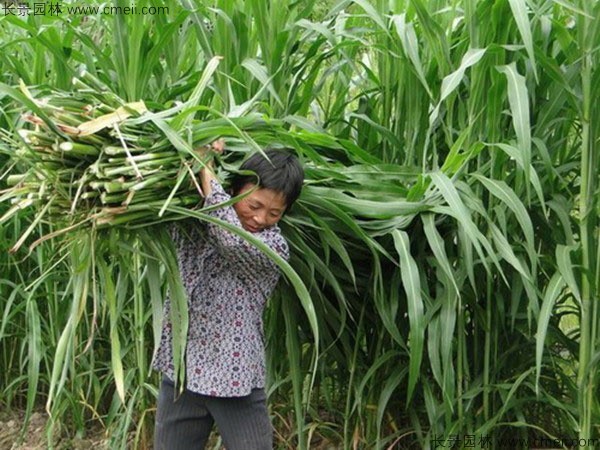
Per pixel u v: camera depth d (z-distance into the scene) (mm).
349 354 3053
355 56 3328
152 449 3486
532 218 2895
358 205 2600
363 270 2959
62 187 2148
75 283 2318
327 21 3207
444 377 2629
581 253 2652
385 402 2896
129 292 3416
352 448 3184
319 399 3510
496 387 2838
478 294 2898
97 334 3695
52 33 3119
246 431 2453
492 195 2754
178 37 3133
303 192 2613
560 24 2566
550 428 3199
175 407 2510
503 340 3008
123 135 2121
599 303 2658
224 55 2994
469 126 2582
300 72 3055
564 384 3049
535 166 2830
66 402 3545
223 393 2371
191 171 2150
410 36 2664
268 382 3123
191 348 2404
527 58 2717
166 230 2312
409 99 2885
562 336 2941
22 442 3666
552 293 2475
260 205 2334
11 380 4039
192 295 2389
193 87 3049
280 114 3006
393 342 3051
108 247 2332
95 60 3412
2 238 3500
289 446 3320
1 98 3369
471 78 2688
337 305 3043
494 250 2738
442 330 2635
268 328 3189
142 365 3219
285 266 2191
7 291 3818
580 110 2598
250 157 2377
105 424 3609
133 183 2100
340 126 3412
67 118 2092
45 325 3629
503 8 2566
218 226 2246
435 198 2670
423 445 2984
